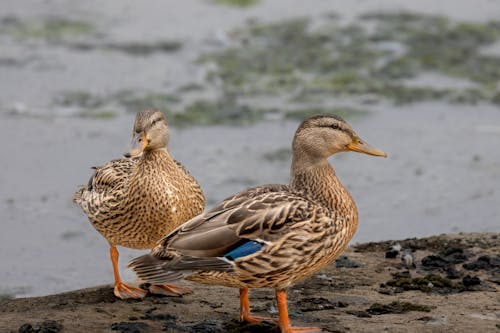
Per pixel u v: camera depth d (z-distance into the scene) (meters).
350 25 21.52
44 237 13.19
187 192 10.67
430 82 18.73
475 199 14.16
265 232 8.44
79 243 13.04
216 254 8.31
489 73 19.09
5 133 16.53
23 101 17.91
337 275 10.71
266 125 16.83
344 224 9.00
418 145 16.19
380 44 20.44
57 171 15.23
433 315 9.20
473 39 20.72
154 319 9.20
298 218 8.55
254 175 14.93
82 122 17.05
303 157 9.52
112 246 10.86
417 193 14.49
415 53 19.97
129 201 10.45
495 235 12.07
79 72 19.19
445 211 13.78
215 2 23.16
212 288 10.45
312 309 9.50
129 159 11.37
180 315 9.40
